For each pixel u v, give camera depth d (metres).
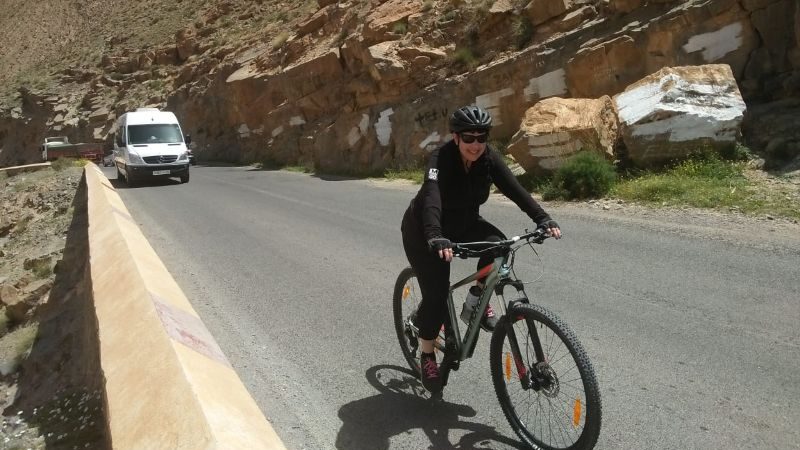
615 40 14.14
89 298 7.88
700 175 10.80
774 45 12.19
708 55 12.98
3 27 83.25
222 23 50.22
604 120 12.80
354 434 4.00
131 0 69.00
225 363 4.25
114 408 3.34
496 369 3.88
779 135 10.92
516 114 16.98
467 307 3.92
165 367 3.51
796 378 4.34
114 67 55.72
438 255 3.56
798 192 9.34
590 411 3.22
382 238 10.02
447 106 18.62
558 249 8.27
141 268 6.05
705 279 6.52
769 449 3.56
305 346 5.56
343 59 25.19
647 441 3.71
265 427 3.28
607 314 5.80
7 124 59.28
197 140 41.19
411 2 23.31
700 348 4.92
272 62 32.91
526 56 16.41
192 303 7.04
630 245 8.12
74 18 73.94
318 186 18.48
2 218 23.91
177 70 49.97
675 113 11.18
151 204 16.36
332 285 7.49
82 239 13.91
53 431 5.91
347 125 22.86
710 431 3.78
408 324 4.72
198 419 2.84
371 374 4.91
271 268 8.51
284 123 28.45
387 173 19.38
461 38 20.20
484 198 3.92
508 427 4.00
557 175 11.96
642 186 10.84
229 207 14.86
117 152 25.00
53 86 58.72
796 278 6.27
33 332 10.13
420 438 3.91
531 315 3.55
